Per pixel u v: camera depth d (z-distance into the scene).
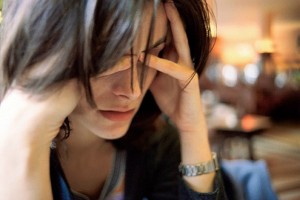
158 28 0.42
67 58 0.34
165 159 0.61
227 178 0.66
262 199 0.71
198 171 0.55
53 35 0.34
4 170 0.39
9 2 0.38
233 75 5.50
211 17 0.48
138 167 0.58
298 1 3.60
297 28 4.11
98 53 0.34
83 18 0.33
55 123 0.40
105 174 0.56
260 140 4.48
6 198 0.39
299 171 3.34
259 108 5.44
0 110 0.40
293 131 5.03
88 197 0.54
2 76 0.38
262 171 0.75
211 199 0.54
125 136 0.56
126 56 0.37
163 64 0.46
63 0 0.34
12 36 0.36
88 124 0.46
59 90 0.38
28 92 0.38
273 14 3.79
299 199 2.78
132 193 0.57
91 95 0.39
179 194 0.57
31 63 0.36
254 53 4.66
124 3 0.33
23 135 0.39
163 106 0.57
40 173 0.40
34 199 0.39
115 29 0.33
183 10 0.45
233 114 3.84
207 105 3.64
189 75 0.49
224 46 4.61
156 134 0.61
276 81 5.50
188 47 0.48
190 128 0.55
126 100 0.43
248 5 3.44
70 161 0.53
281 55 4.51
